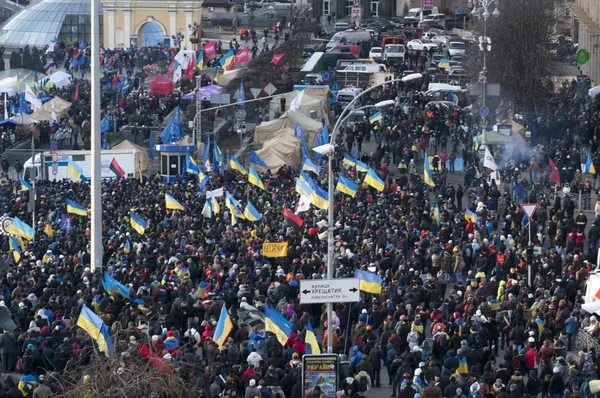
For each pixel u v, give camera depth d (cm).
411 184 13288
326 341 7681
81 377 5709
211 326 7525
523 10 17375
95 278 8456
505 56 17425
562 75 19288
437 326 7706
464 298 8619
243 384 6731
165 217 11175
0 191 13188
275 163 14638
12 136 17888
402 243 9988
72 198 12038
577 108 17200
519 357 7344
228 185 12950
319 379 6569
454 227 10719
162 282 8525
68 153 14988
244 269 8738
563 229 11050
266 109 18875
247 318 7669
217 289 8238
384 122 17200
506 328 8200
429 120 16362
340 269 8644
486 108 14900
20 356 7319
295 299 8619
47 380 6456
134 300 7750
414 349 7331
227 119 18988
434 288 8631
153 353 5881
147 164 15675
